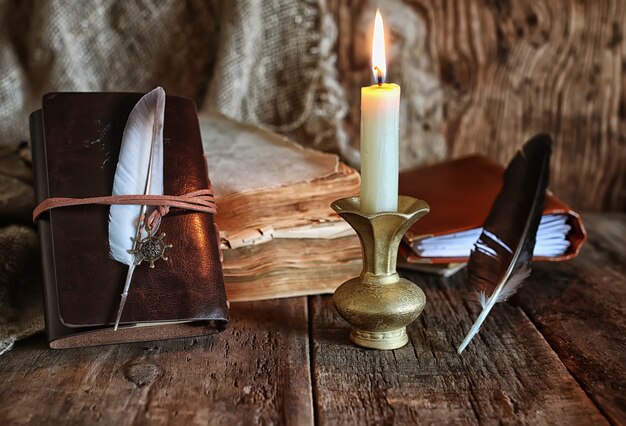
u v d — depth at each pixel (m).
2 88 0.91
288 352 0.60
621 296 0.70
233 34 0.88
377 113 0.56
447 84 0.93
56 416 0.53
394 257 0.59
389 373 0.57
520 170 0.70
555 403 0.54
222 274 0.60
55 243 0.58
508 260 0.63
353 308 0.58
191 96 0.94
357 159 0.91
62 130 0.63
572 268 0.76
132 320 0.56
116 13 0.91
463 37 0.92
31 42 0.90
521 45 0.92
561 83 0.92
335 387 0.56
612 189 0.94
